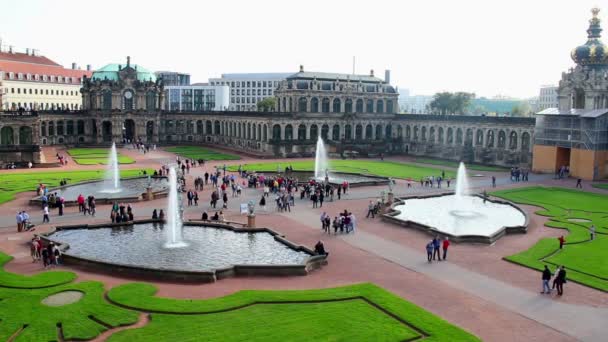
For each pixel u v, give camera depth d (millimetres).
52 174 112562
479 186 107438
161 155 156125
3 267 50219
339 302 41594
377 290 44062
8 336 34719
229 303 40562
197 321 37406
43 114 172000
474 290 45719
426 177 112812
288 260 53906
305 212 78688
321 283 47062
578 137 121000
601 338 36469
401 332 35906
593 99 127312
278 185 96625
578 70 130750
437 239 54969
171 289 44938
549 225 71062
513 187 106062
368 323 37406
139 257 54656
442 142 166250
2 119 132000
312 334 35469
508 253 57719
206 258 54406
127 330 35719
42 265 51219
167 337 34750
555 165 128750
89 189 95750
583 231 66875
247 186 101875
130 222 67750
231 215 76062
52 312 38625
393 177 117312
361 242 61938
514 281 48250
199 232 65000
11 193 89062
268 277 48875
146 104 196250
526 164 141125
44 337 34625
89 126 187500
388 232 67000
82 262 50750
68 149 168750
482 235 62281
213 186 100875
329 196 91250
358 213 78375
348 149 173375
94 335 35062
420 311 39594
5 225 68312
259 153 165000
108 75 192250
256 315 38656
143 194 86875
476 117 153750
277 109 187000
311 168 130625
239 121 185750
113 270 49094
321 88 177625
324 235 65188
